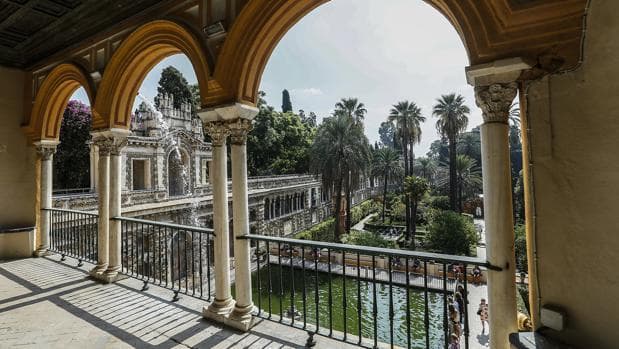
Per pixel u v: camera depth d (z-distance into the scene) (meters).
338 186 21.36
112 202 5.23
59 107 6.82
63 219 7.11
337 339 3.12
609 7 1.83
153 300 4.27
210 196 20.84
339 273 16.05
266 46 3.85
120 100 5.31
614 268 1.81
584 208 1.92
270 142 40.78
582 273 1.92
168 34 4.38
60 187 22.73
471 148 48.00
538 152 2.12
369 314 12.20
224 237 3.89
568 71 2.01
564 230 2.00
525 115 2.26
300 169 42.19
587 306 1.90
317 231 26.69
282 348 3.07
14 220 6.68
